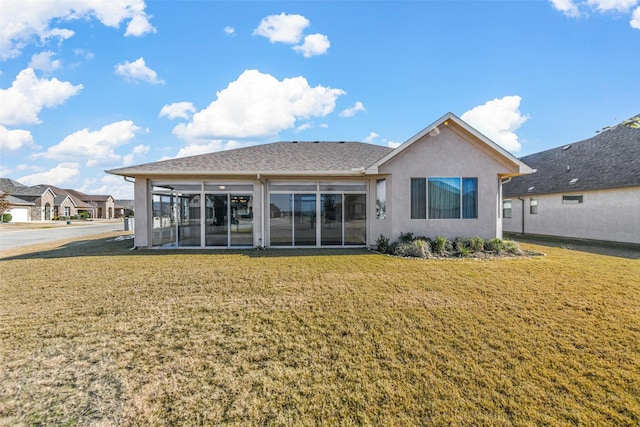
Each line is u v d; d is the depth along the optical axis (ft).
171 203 44.32
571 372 11.69
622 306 18.66
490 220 40.86
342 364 12.35
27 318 17.11
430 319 16.83
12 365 12.37
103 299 20.34
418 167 40.52
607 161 57.31
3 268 29.89
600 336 14.71
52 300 20.13
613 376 11.44
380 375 11.56
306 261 33.17
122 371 11.95
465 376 11.47
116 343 14.20
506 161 40.73
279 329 15.64
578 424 9.09
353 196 44.65
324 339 14.51
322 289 22.49
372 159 47.24
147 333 15.25
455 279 25.17
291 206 44.45
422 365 12.25
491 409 9.72
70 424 9.21
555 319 16.75
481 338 14.56
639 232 48.57
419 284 23.70
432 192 40.68
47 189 192.24
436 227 40.68
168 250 41.70
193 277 26.05
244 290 22.30
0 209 137.28
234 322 16.55
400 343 14.07
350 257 35.70
